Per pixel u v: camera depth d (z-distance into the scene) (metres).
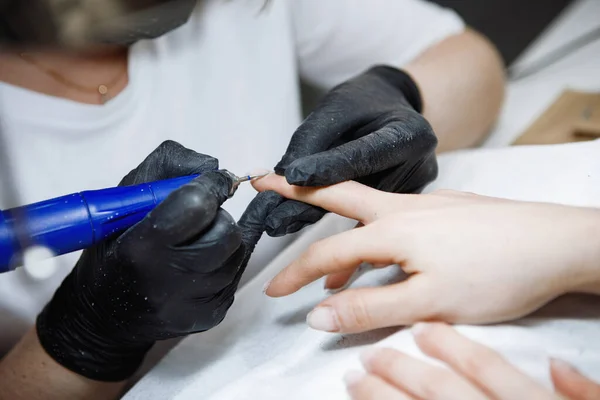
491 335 0.34
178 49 0.63
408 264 0.36
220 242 0.35
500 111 0.85
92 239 0.36
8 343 0.58
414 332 0.35
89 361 0.45
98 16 0.23
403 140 0.44
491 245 0.35
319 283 0.47
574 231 0.35
